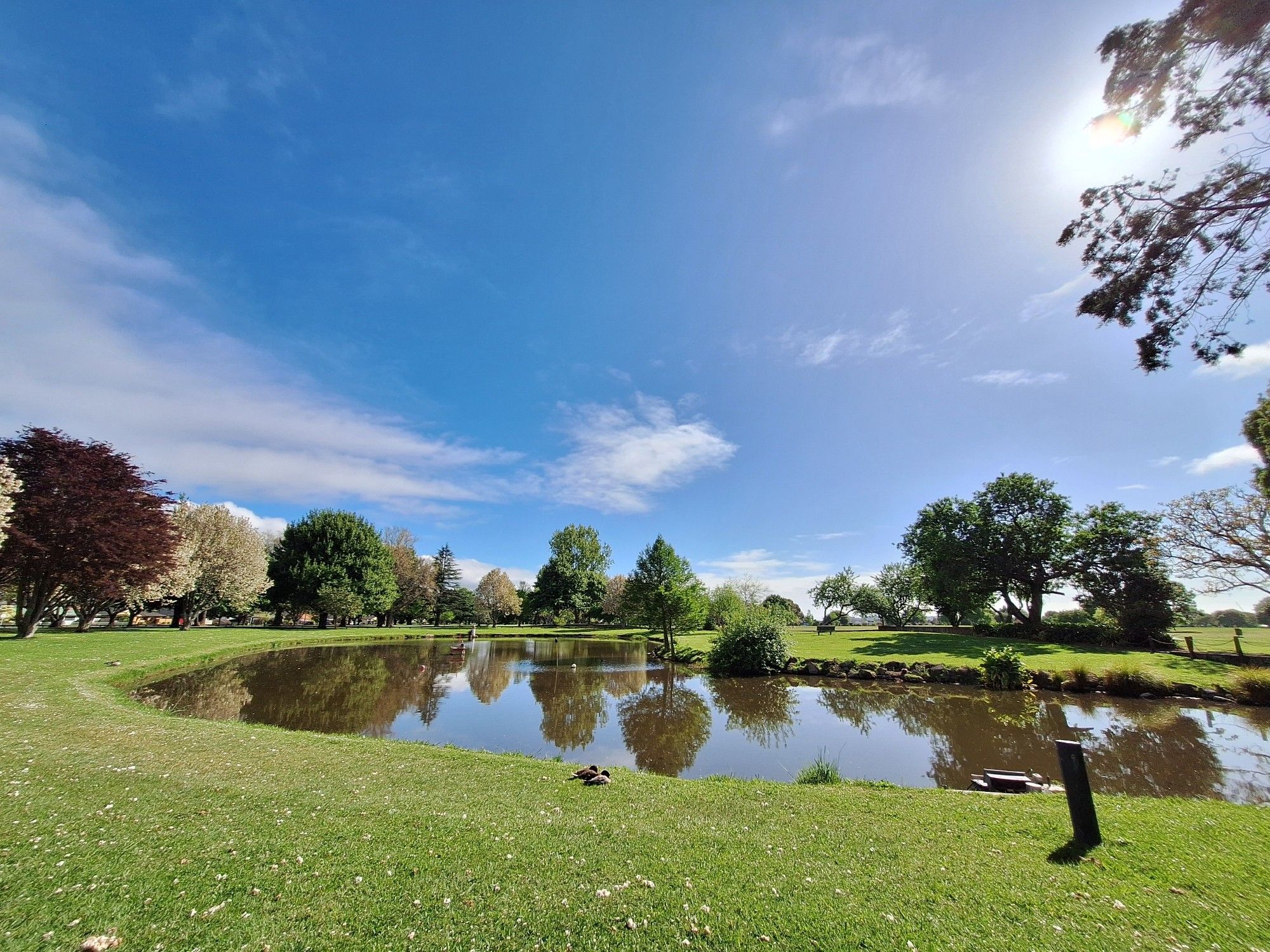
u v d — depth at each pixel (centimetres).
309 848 489
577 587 6600
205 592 4031
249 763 816
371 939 348
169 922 357
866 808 692
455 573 7319
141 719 1106
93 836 495
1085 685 1884
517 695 1981
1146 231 718
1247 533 1952
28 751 797
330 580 5094
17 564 2314
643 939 355
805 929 372
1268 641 2953
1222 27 597
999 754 1206
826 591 6412
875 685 2184
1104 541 3225
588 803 685
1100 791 941
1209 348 719
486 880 437
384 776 787
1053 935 369
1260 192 623
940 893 433
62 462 2489
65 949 325
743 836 566
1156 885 452
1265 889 443
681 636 4691
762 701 1873
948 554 3931
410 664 2831
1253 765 1092
